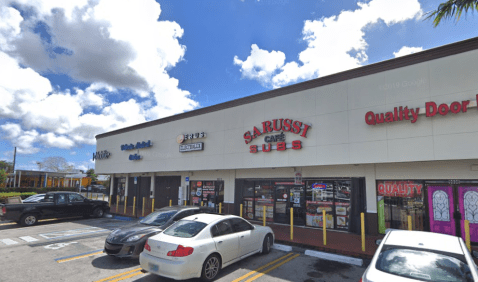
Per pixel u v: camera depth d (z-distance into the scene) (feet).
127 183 75.92
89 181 149.48
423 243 14.67
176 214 28.63
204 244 20.07
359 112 32.45
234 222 24.21
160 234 21.35
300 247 30.19
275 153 39.29
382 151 30.40
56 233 38.60
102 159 76.18
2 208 43.14
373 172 35.19
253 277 21.31
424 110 28.07
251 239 25.14
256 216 45.98
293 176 42.16
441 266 12.94
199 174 56.08
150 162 59.98
